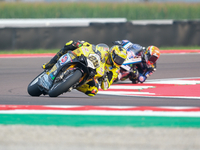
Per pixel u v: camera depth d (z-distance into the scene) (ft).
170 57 142.20
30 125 48.08
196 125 48.42
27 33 159.02
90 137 42.01
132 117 53.06
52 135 42.80
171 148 37.81
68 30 163.73
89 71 63.31
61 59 65.10
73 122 50.01
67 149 37.32
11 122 49.98
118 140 40.81
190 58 140.05
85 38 165.89
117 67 68.08
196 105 63.93
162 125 48.42
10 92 81.46
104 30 167.63
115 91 85.10
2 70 114.62
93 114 54.95
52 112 56.24
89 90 68.49
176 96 76.43
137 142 40.01
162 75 109.50
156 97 75.31
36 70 115.65
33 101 66.90
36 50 160.76
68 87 61.93
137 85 94.17
